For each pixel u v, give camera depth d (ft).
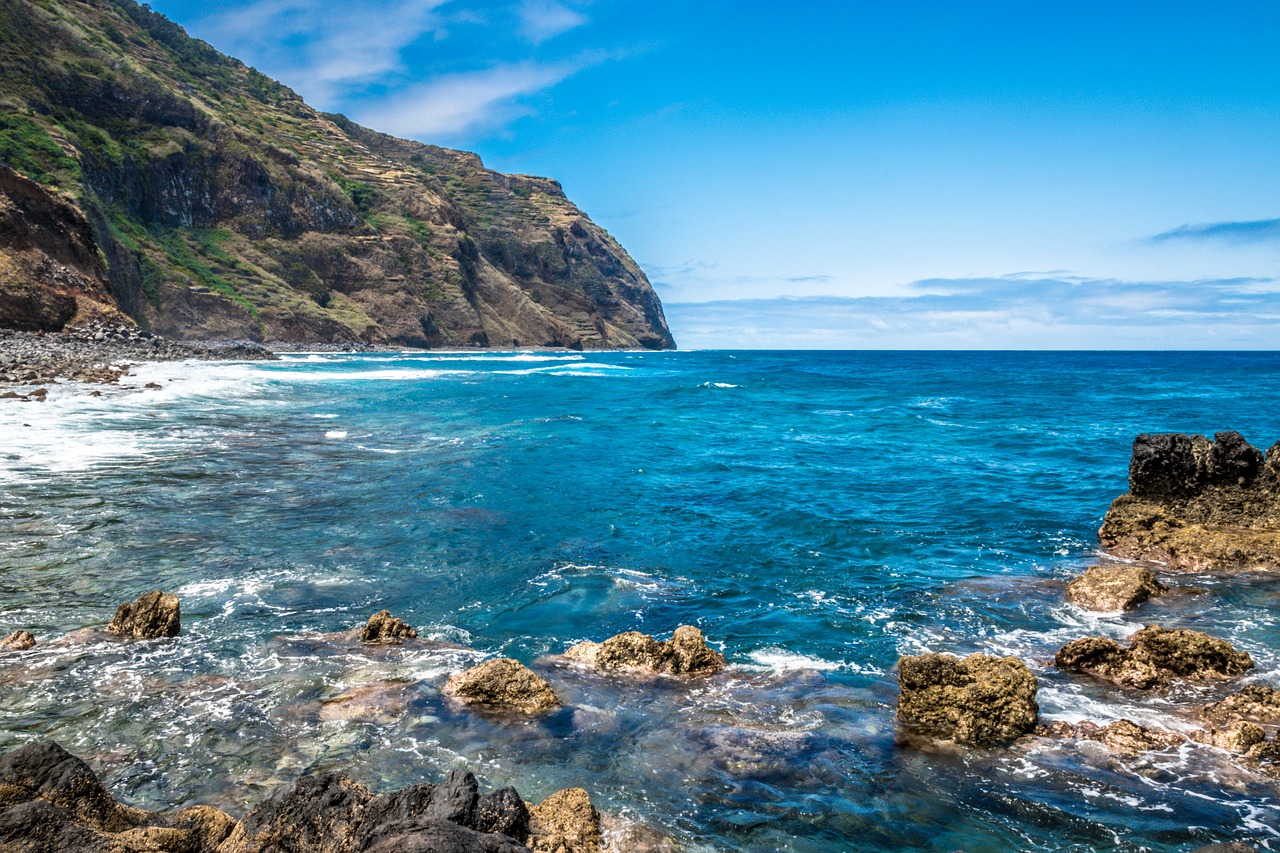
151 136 322.75
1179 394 171.94
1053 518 50.62
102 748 19.22
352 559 37.32
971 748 21.06
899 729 22.12
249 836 14.16
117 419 76.13
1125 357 605.31
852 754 20.58
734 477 62.95
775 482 61.05
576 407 119.55
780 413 119.65
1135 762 20.29
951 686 22.58
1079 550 43.52
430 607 31.81
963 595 35.47
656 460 70.33
